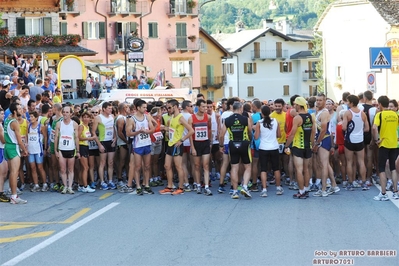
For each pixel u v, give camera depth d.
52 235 12.52
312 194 17.36
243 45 96.12
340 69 66.31
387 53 25.45
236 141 16.61
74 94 44.66
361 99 19.11
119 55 68.50
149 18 70.88
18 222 14.10
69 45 55.44
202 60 82.38
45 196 17.75
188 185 18.42
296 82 100.75
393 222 13.18
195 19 73.75
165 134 19.84
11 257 10.83
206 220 13.79
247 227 12.94
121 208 15.52
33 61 36.38
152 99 28.70
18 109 16.55
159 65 71.94
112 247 11.34
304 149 16.52
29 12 55.88
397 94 57.47
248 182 17.34
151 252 10.92
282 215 14.23
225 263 10.09
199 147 17.52
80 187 18.53
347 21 64.62
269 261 10.16
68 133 17.88
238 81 96.94
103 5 67.94
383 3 61.34
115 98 28.08
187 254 10.73
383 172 16.00
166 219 13.96
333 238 11.75
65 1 64.94
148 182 18.05
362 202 15.79
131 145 18.08
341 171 18.73
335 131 18.72
